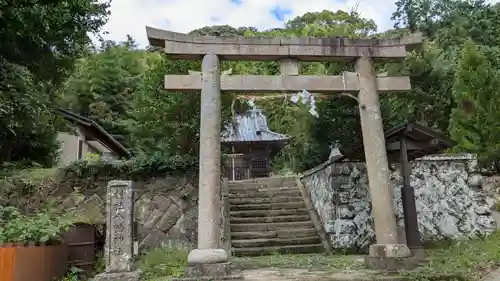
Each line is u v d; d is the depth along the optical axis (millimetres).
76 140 16266
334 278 6094
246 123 27844
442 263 7027
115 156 19234
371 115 7691
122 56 28391
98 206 9758
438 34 30062
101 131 16828
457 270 6363
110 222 6777
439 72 15141
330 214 11000
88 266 8031
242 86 7566
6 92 9602
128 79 24562
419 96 15141
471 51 14430
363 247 10508
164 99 11203
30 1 9336
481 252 7711
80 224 8219
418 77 15211
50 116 11906
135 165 10125
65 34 11562
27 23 9797
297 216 12289
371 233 10695
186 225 9938
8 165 10742
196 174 10289
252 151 26906
